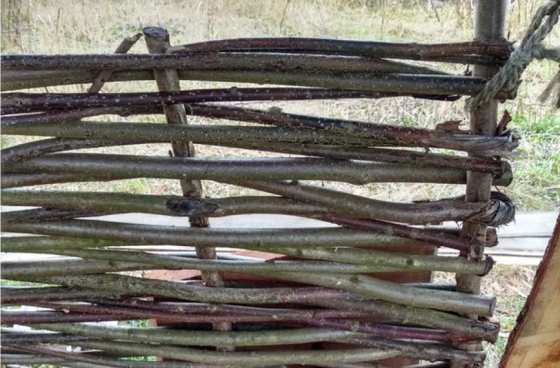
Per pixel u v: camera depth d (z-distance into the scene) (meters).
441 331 1.00
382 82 0.82
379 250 0.99
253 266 0.95
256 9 2.93
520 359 1.00
